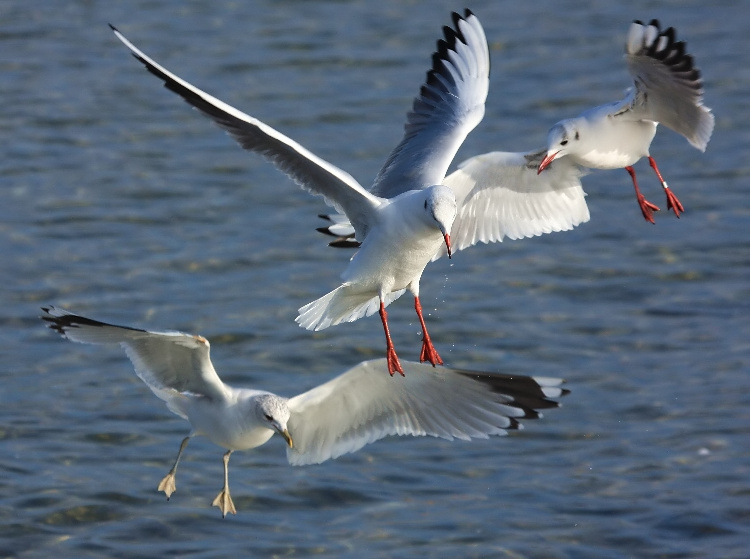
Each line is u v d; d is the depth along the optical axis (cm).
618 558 1129
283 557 1129
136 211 2011
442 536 1163
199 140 2333
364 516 1203
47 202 2025
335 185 1078
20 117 2386
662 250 1903
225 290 1748
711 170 2208
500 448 1341
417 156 1236
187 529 1173
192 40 2827
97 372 1494
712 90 2566
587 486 1255
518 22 2988
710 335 1619
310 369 1532
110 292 1720
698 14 3047
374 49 2788
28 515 1181
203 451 1324
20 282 1734
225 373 1510
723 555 1128
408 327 1656
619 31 2911
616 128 1278
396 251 1054
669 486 1249
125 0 3138
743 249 1892
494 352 1580
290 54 2748
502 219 1327
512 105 2469
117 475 1262
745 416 1391
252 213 2030
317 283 1775
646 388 1474
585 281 1805
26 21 2945
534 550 1141
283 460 1312
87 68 2662
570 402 1442
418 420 1019
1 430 1337
